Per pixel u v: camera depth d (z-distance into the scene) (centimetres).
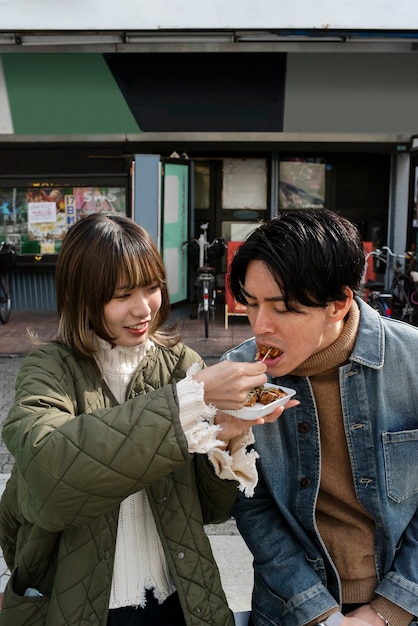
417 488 161
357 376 157
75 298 150
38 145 965
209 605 155
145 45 809
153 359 164
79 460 125
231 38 784
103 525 148
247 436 151
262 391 144
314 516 162
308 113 854
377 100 843
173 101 849
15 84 845
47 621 147
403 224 1005
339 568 163
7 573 304
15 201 980
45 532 147
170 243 909
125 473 125
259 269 140
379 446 158
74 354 155
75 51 821
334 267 139
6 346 795
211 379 133
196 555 157
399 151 969
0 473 432
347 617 154
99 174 963
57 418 135
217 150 984
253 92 842
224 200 1030
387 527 158
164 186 874
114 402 157
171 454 127
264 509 172
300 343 144
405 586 155
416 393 159
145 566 158
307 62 826
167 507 156
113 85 843
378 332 159
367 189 1025
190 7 765
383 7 757
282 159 1013
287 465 167
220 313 997
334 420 161
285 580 162
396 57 822
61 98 852
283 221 143
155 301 157
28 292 1014
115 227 151
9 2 767
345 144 975
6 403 585
